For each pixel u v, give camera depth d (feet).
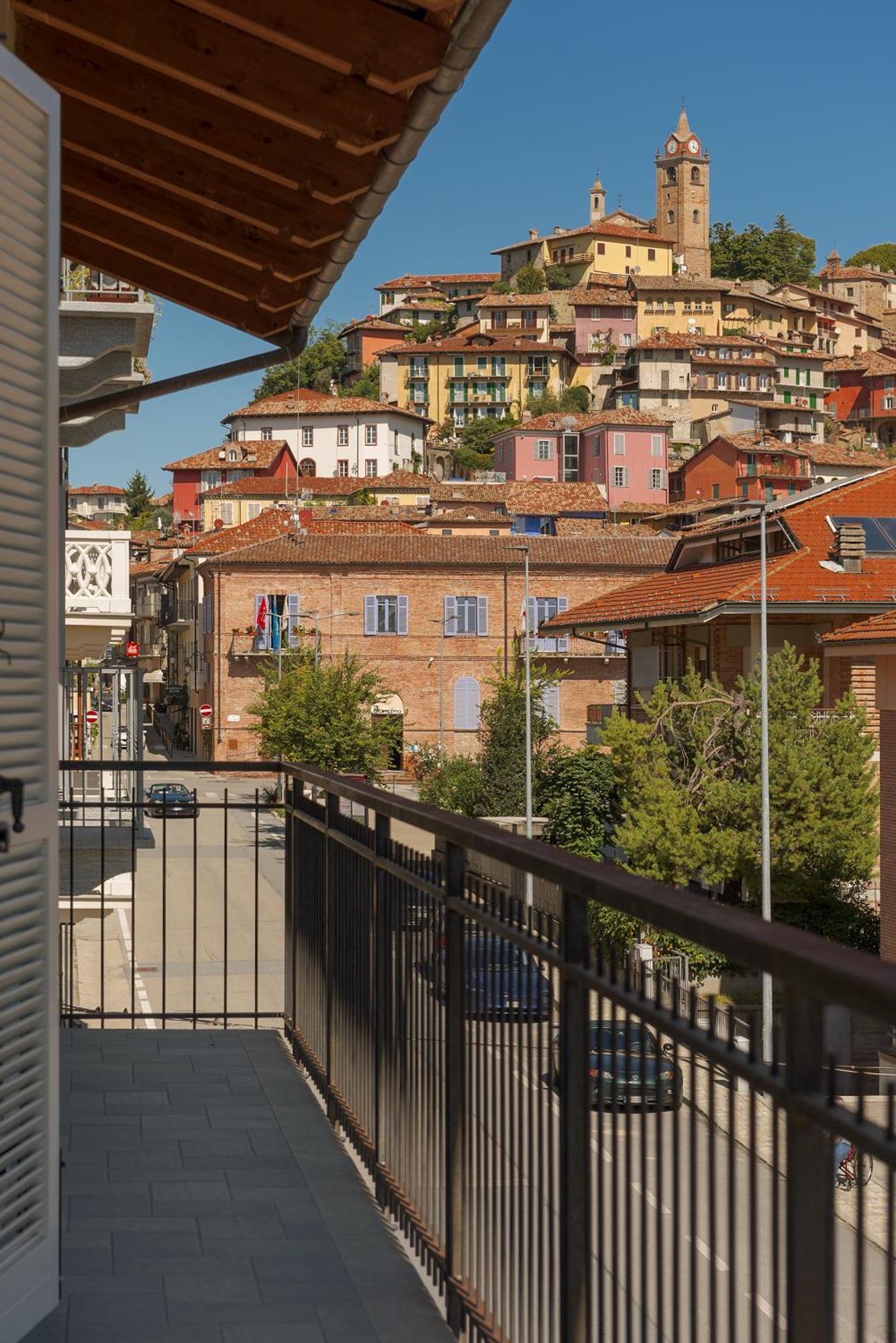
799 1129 5.30
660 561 221.87
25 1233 11.10
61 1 15.34
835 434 468.75
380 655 220.23
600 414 383.65
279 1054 21.45
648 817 103.96
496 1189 10.37
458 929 11.57
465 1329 11.34
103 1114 18.22
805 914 102.94
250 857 141.08
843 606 109.50
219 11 14.06
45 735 11.25
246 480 360.48
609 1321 7.55
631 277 478.18
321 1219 14.56
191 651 260.01
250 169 17.16
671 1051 6.60
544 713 160.25
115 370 33.06
